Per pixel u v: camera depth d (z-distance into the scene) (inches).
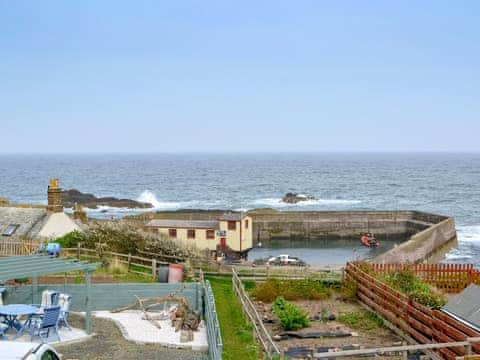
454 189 6525.6
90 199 4803.2
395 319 812.0
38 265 731.4
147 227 2171.5
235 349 712.4
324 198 5467.5
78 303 876.0
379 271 1020.5
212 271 1222.3
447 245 2640.3
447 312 694.5
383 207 4662.9
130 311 867.4
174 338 725.9
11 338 705.6
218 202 5152.6
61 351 674.2
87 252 1215.6
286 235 3093.0
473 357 542.6
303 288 1027.3
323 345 740.0
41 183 7628.0
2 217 1478.8
